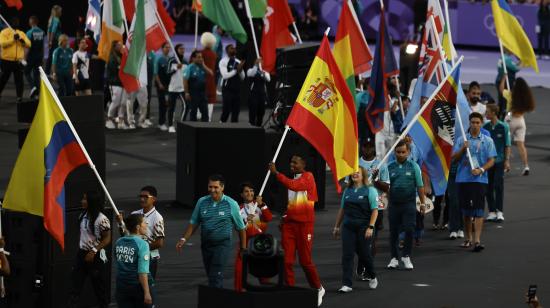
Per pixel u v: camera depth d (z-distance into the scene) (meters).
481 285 38.62
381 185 40.12
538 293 37.66
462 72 104.06
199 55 69.00
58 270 34.59
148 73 74.38
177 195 52.53
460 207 44.34
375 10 120.50
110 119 73.94
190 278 39.19
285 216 36.50
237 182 50.97
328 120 36.72
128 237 31.03
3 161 61.09
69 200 34.78
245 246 34.97
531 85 99.31
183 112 72.38
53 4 114.19
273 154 51.03
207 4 62.75
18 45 80.69
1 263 32.41
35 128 31.62
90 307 35.69
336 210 51.88
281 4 57.91
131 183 56.53
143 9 57.38
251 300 27.08
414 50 79.50
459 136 45.16
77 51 74.69
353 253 37.34
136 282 30.97
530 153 68.56
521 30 60.06
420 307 35.59
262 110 68.69
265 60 58.38
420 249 44.31
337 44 42.81
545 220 50.09
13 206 32.00
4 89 90.62
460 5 122.88
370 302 36.16
